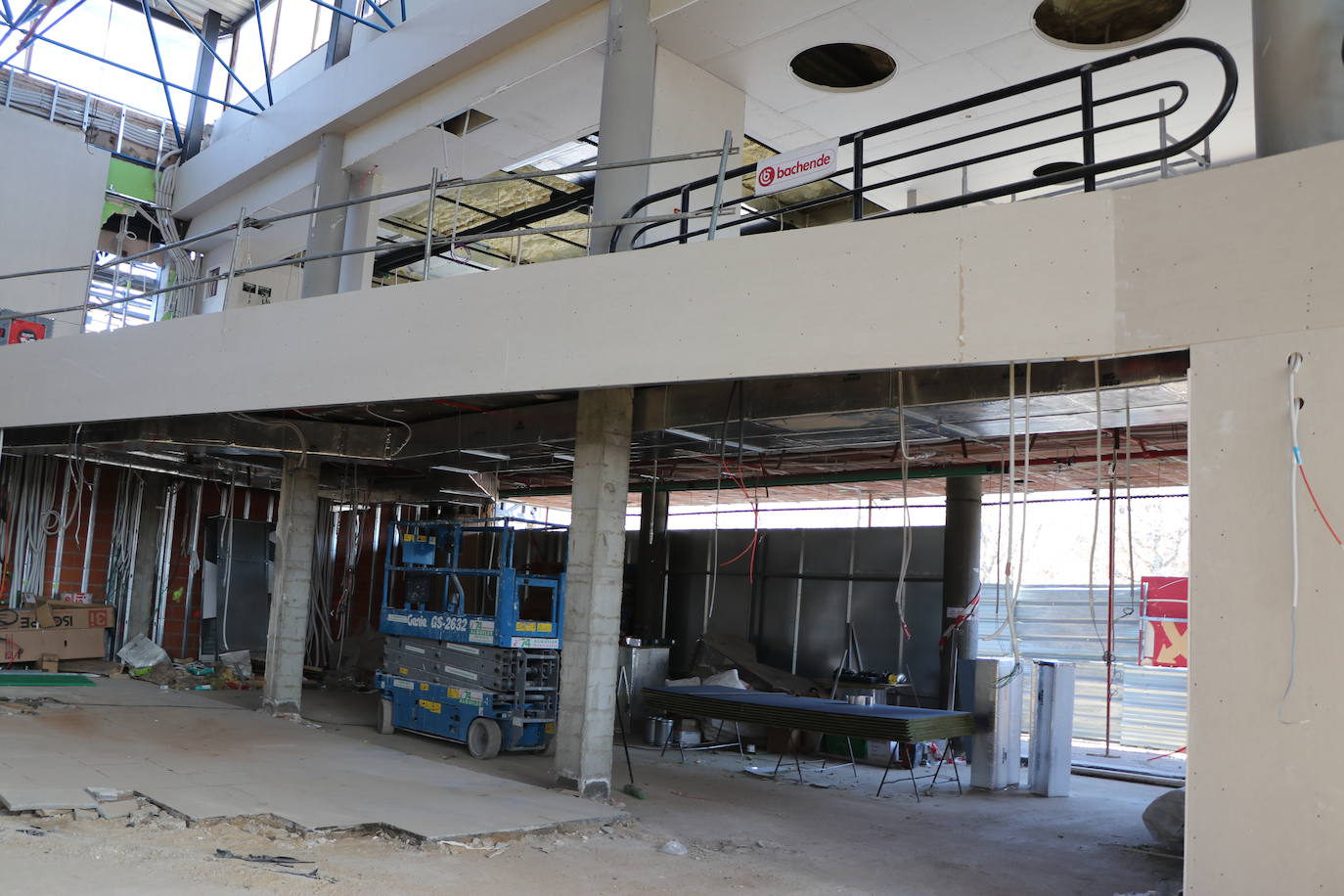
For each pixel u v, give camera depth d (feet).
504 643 32.76
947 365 18.72
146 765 26.05
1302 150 16.05
